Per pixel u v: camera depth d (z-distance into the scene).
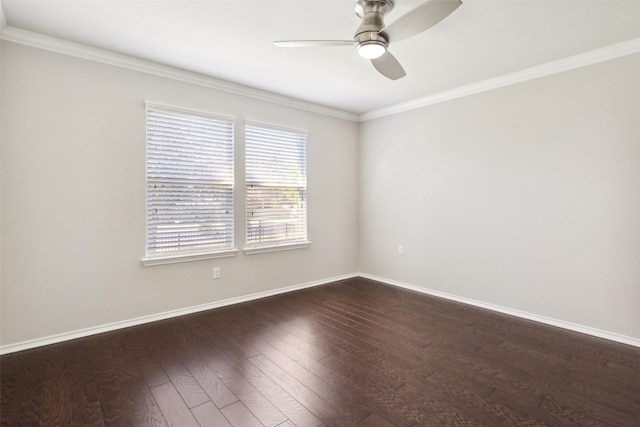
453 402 1.88
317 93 3.80
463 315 3.28
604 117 2.70
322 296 3.91
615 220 2.68
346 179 4.71
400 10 2.10
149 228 3.04
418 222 4.11
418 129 4.07
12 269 2.44
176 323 3.04
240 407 1.83
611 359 2.38
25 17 2.23
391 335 2.80
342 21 2.26
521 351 2.51
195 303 3.33
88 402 1.87
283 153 4.00
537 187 3.09
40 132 2.52
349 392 1.98
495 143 3.37
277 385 2.05
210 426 1.68
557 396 1.93
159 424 1.70
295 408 1.82
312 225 4.33
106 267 2.82
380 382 2.08
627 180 2.61
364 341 2.69
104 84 2.77
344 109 4.50
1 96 2.37
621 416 1.75
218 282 3.49
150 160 3.03
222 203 3.49
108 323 2.84
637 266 2.58
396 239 4.37
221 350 2.51
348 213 4.76
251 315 3.26
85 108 2.69
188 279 3.29
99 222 2.78
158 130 3.06
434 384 2.06
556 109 2.95
